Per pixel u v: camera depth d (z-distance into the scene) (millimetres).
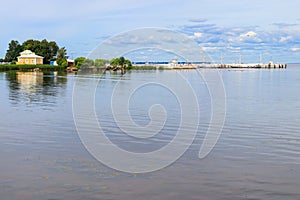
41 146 16406
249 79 81312
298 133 20094
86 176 12539
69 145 16750
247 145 17328
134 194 11086
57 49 141750
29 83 59562
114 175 12703
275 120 24422
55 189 11305
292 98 39312
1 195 10797
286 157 15195
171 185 11867
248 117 25750
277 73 123438
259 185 11914
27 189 11266
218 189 11555
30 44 140500
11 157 14562
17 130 19844
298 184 12000
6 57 146000
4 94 40938
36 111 27328
